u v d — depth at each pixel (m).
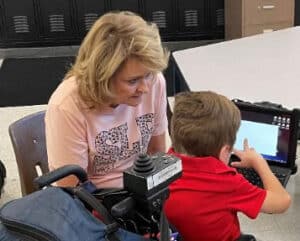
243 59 2.55
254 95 2.11
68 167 1.12
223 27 5.12
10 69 4.94
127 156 1.55
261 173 1.53
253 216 1.35
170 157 0.94
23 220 0.85
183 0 5.02
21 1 4.96
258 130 1.79
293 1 4.61
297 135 1.74
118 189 1.04
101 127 1.44
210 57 2.61
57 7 5.00
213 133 1.33
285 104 2.00
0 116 3.86
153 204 0.91
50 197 0.92
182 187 1.31
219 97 1.41
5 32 5.09
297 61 2.47
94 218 0.94
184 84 2.34
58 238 0.84
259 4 4.57
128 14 1.35
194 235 1.36
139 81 1.30
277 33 2.92
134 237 0.96
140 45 1.24
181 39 5.15
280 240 2.19
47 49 5.19
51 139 1.42
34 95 4.31
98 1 4.99
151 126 1.58
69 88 1.38
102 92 1.31
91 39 1.29
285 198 1.41
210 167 1.32
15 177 2.94
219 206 1.33
